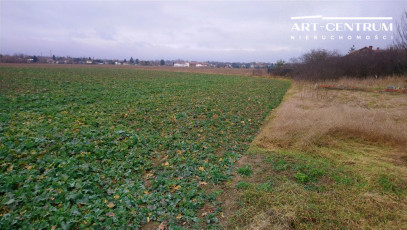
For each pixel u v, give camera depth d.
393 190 5.39
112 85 22.48
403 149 7.52
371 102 14.77
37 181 5.12
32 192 4.66
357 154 7.31
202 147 7.70
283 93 21.84
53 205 4.51
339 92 19.31
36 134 7.41
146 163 6.33
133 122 10.07
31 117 9.48
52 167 5.69
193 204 4.68
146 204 4.71
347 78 25.41
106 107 12.22
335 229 4.13
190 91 20.28
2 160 5.83
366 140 8.34
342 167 6.41
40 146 6.62
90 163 6.04
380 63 25.08
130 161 6.37
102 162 6.21
